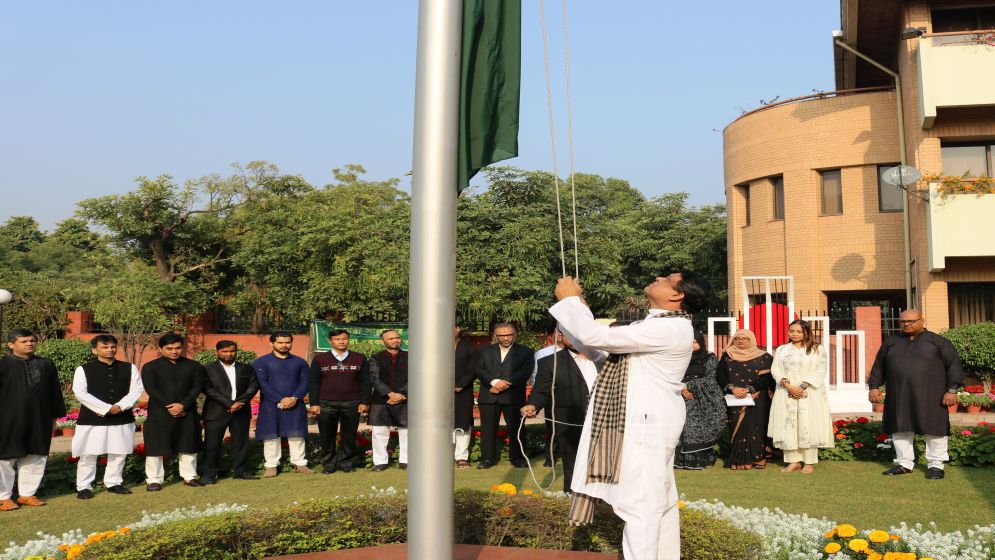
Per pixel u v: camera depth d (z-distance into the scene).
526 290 21.19
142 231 28.47
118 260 31.14
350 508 5.02
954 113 16.34
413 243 3.55
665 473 3.66
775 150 20.05
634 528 3.56
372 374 9.87
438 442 3.49
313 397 9.95
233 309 27.59
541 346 22.44
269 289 26.67
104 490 8.83
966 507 6.98
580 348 3.92
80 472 8.42
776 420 9.07
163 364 8.97
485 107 3.78
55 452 10.48
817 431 8.92
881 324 16.83
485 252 21.56
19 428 7.80
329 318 24.69
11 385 7.84
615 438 3.65
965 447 9.20
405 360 9.96
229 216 31.30
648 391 3.70
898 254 18.59
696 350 9.22
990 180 15.31
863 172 19.00
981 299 16.67
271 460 9.65
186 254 30.03
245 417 9.57
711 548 4.35
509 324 9.85
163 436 8.80
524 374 9.72
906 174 15.77
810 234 19.36
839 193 19.44
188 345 25.61
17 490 8.33
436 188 3.53
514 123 3.85
